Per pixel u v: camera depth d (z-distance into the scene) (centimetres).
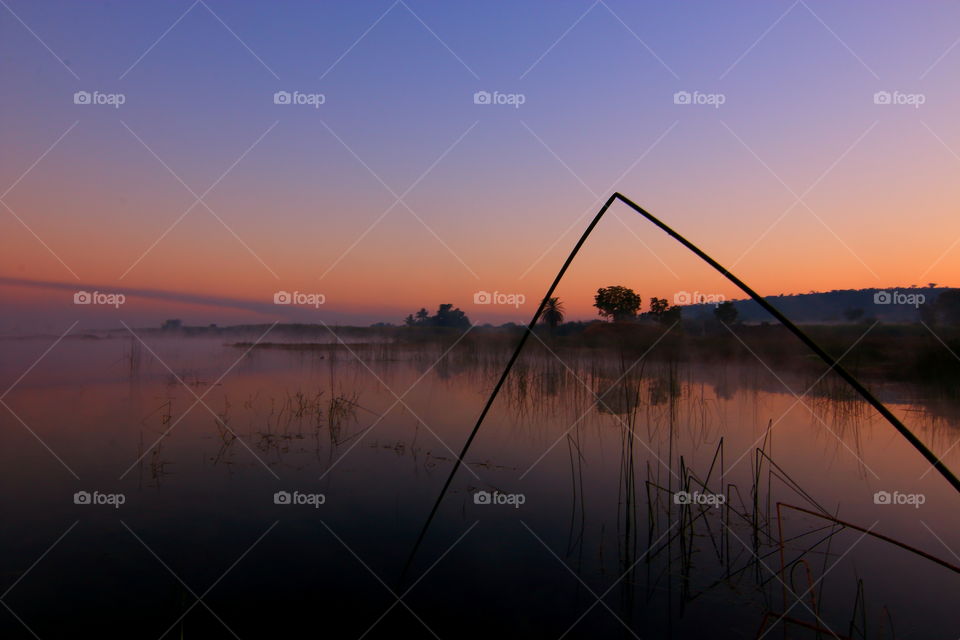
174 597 364
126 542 441
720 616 350
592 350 2019
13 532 452
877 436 794
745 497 559
